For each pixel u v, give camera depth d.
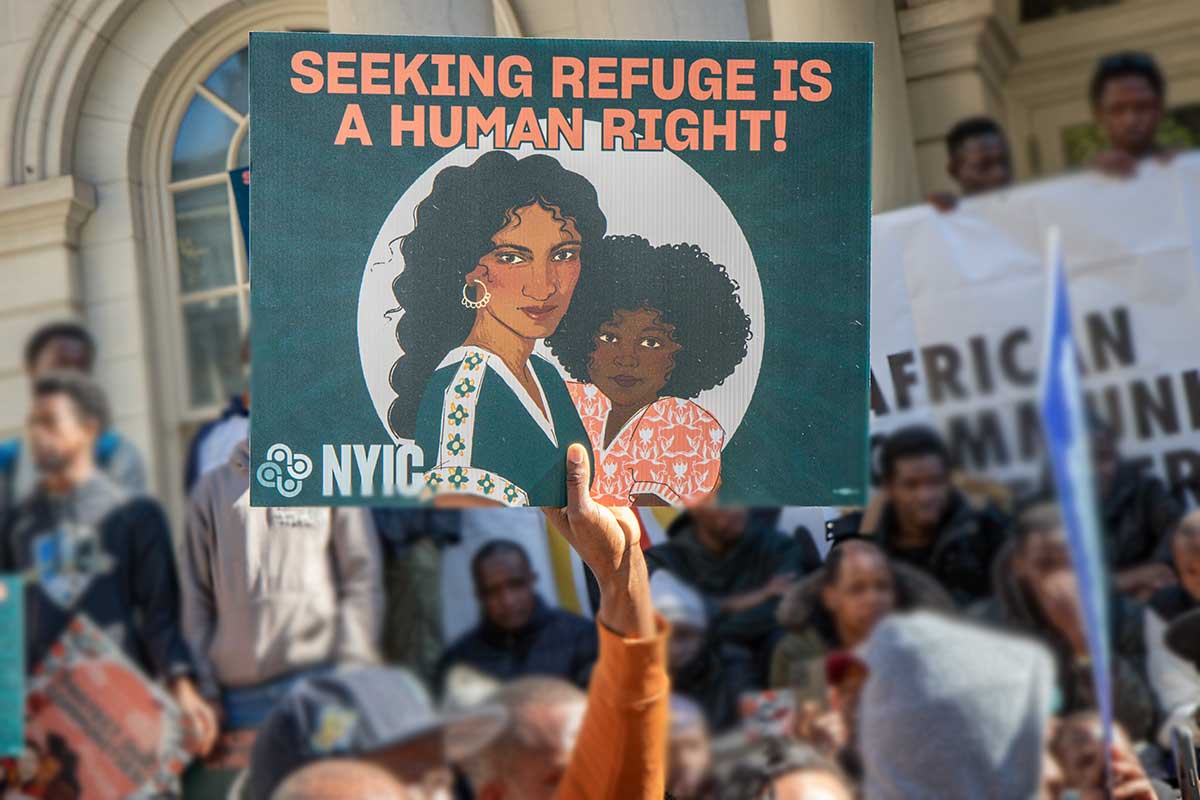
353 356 1.43
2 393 4.29
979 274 3.26
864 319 1.45
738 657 3.07
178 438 4.41
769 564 3.10
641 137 1.45
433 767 3.20
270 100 1.42
